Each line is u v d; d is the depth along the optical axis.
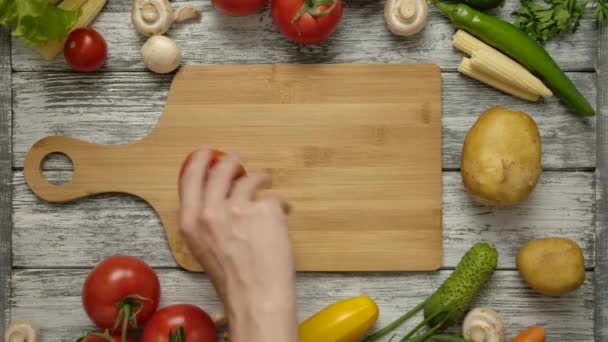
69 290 1.17
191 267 1.15
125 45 1.17
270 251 0.70
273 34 1.17
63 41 1.14
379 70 1.15
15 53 1.17
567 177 1.16
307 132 1.15
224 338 1.14
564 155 1.16
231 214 0.72
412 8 1.11
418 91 1.15
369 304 1.09
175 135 1.15
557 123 1.17
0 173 1.17
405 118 1.15
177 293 1.17
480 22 1.11
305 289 1.16
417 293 1.16
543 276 1.09
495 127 1.07
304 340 1.08
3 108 1.17
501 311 1.16
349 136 1.15
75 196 1.15
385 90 1.15
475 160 1.07
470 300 1.08
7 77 1.17
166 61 1.13
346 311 1.09
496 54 1.12
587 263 1.16
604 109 1.16
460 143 1.16
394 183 1.15
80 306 1.17
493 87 1.16
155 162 1.15
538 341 1.11
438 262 1.14
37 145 1.15
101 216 1.17
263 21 1.17
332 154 1.15
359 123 1.15
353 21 1.17
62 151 1.16
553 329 1.16
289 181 1.15
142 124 1.17
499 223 1.16
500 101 1.17
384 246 1.15
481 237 1.16
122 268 1.06
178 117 1.15
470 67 1.14
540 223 1.16
